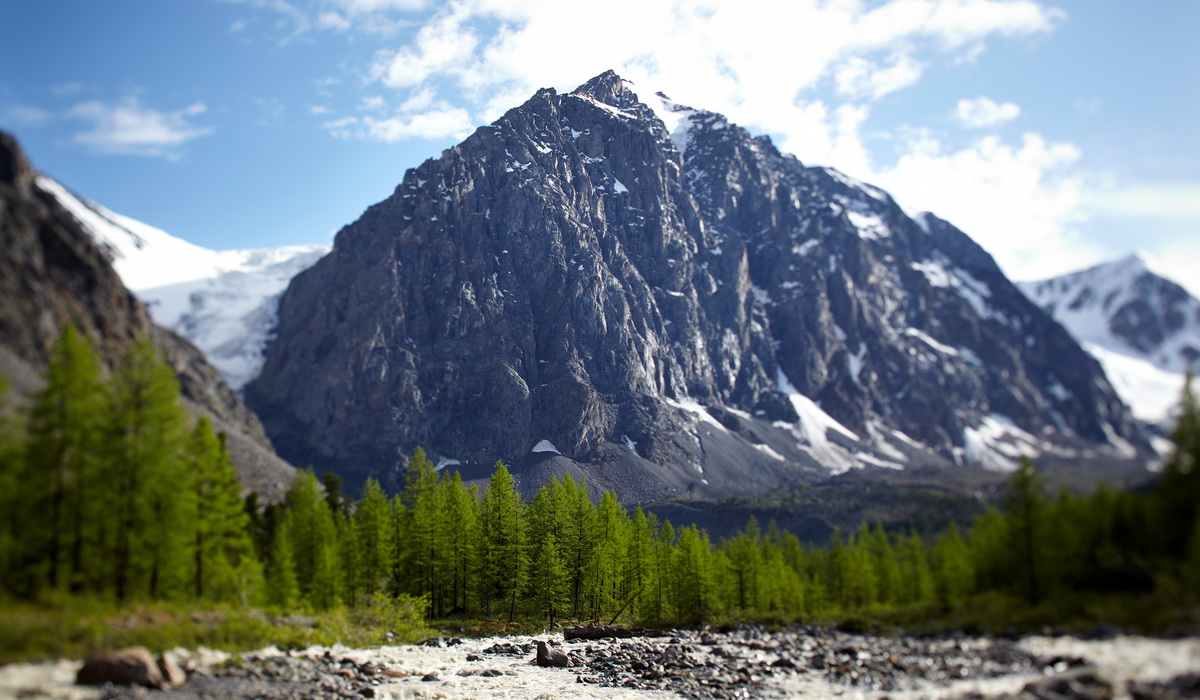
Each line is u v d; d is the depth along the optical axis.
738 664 54.78
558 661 56.03
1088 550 65.25
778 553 130.50
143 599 54.66
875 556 135.75
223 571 67.50
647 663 54.62
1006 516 77.81
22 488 48.81
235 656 45.12
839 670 48.41
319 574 87.44
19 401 74.25
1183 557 54.97
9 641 39.12
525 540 98.88
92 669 35.31
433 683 46.59
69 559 51.91
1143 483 71.69
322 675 43.72
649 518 119.56
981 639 59.75
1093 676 34.12
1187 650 41.94
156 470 54.91
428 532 100.19
